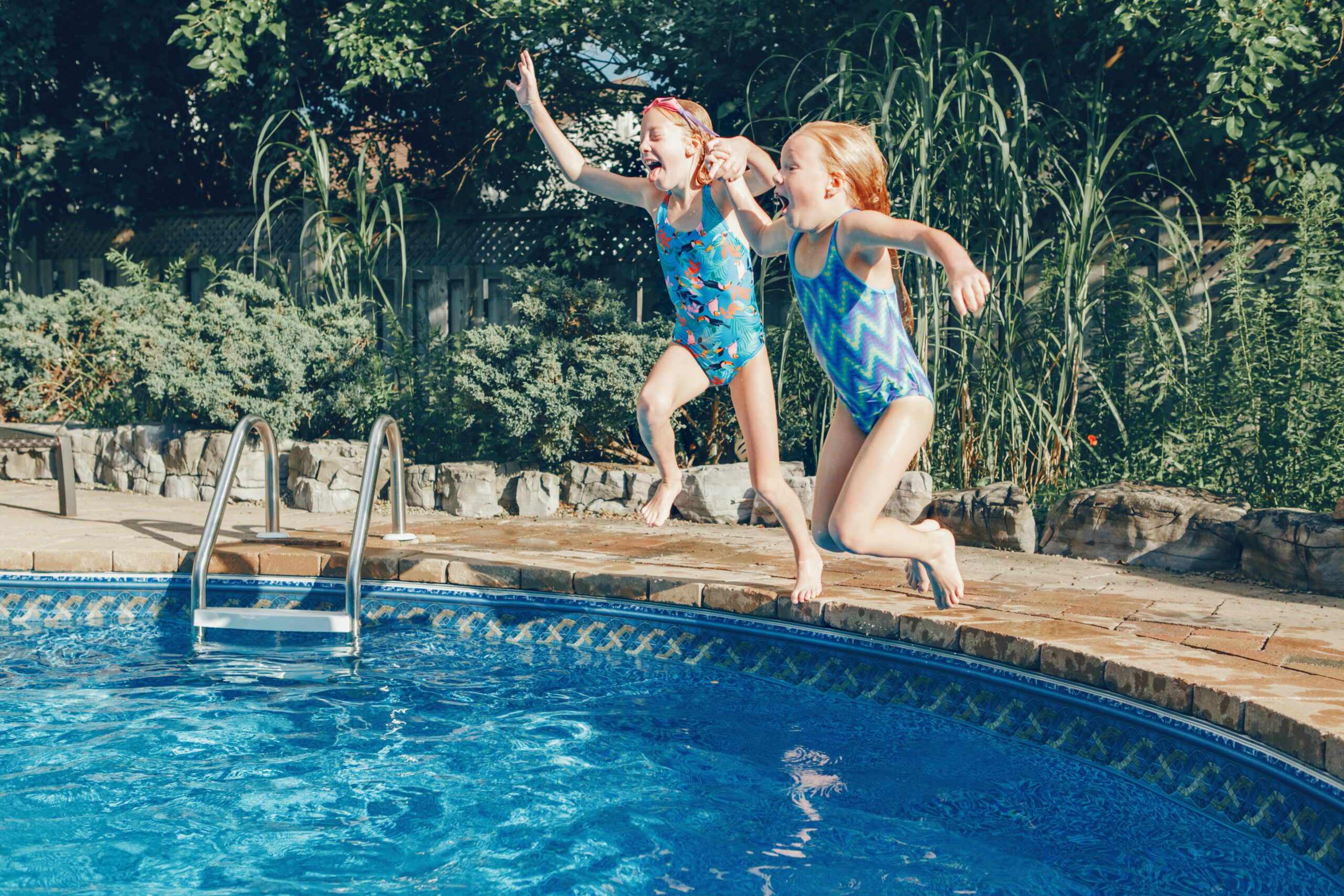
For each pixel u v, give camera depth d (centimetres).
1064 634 385
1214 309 706
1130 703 338
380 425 520
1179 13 714
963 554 582
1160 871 263
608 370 738
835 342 323
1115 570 537
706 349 397
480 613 527
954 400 683
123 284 1066
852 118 691
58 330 941
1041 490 660
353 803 308
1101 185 814
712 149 348
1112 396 719
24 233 1093
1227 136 751
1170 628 399
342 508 746
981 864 269
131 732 369
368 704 405
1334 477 582
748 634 464
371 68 891
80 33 1066
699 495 696
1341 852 254
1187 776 314
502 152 1017
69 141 1031
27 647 490
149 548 568
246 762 341
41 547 572
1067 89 793
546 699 415
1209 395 645
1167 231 754
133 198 1064
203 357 806
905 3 794
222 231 1033
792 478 684
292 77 959
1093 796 316
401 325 916
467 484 732
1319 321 608
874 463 314
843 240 306
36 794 312
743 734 375
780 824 294
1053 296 684
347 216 962
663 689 430
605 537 635
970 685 394
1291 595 473
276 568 551
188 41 922
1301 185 661
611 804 308
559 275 859
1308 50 693
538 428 746
